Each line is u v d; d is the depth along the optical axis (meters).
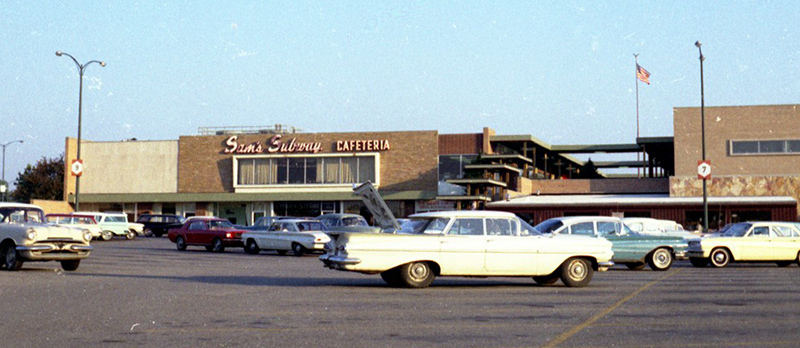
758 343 9.80
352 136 65.50
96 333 10.34
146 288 16.89
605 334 10.46
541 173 77.00
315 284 18.23
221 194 66.81
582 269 18.03
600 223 25.67
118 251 35.44
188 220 38.62
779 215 52.47
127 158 70.00
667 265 25.73
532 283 19.09
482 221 17.86
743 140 58.06
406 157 64.38
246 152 67.00
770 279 20.94
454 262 17.36
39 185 95.19
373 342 9.73
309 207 66.31
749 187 55.69
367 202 21.14
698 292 16.66
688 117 59.12
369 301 14.34
